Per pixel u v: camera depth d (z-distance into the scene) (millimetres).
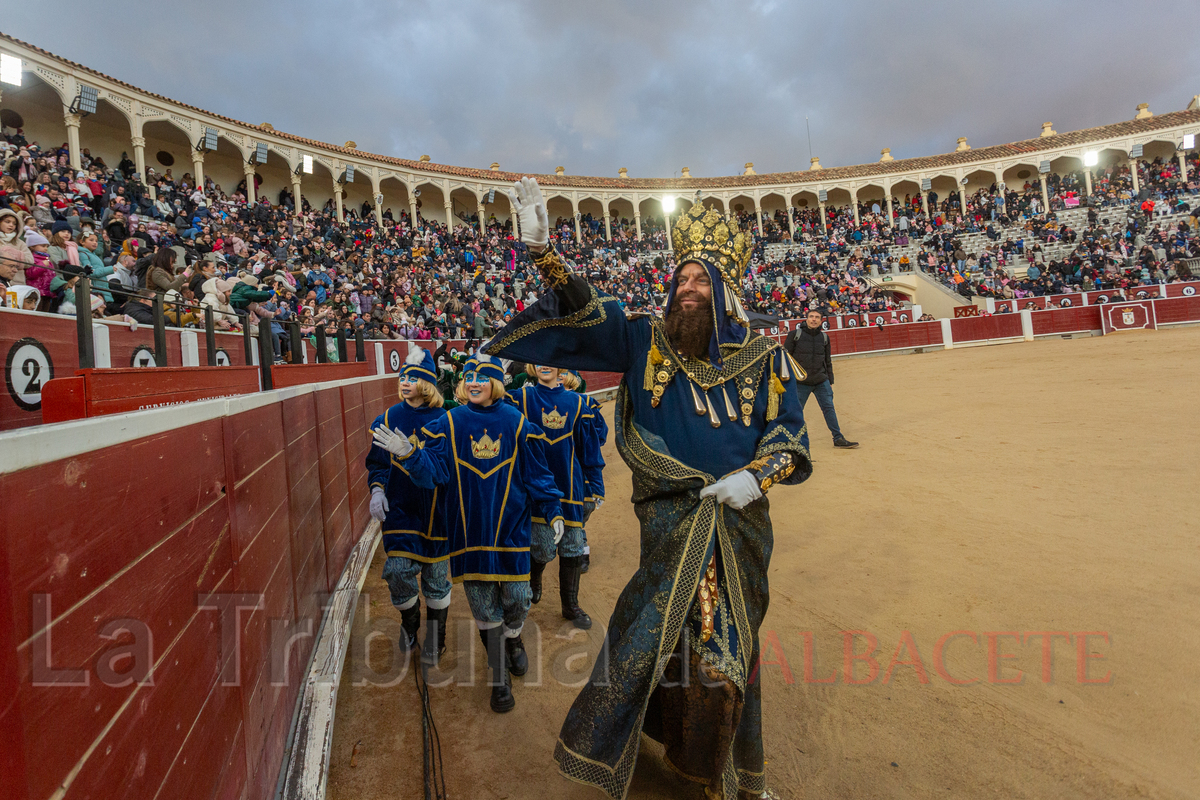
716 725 1759
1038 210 35906
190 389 3248
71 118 17938
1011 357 17359
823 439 8367
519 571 2893
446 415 3039
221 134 22828
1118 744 2195
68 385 2215
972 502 4988
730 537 1900
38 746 771
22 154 12789
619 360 2074
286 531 2518
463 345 15039
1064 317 24609
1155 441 6332
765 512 1983
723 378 1976
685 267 2031
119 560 1042
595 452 4125
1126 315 23312
